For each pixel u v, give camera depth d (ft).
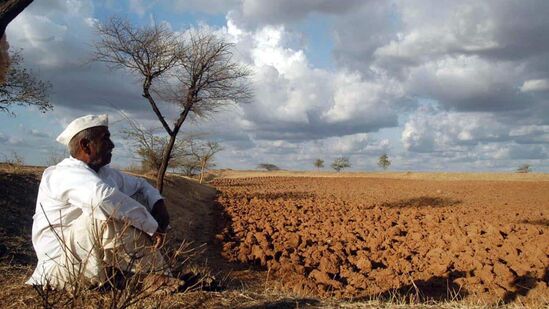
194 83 51.21
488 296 29.58
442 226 60.03
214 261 40.83
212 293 14.90
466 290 30.94
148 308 12.87
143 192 15.80
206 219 70.64
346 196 135.85
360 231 54.49
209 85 52.03
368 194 144.97
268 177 272.51
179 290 14.02
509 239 46.03
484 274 31.89
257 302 14.65
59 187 13.82
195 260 38.01
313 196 134.21
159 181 51.11
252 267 39.86
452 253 39.96
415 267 37.45
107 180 14.90
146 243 14.01
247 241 47.16
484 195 142.20
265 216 71.77
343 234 51.11
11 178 45.62
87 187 13.37
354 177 275.39
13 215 36.45
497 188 171.53
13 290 14.46
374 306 15.71
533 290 30.73
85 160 14.55
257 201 97.40
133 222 13.60
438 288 31.78
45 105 59.82
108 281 12.86
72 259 13.39
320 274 32.71
